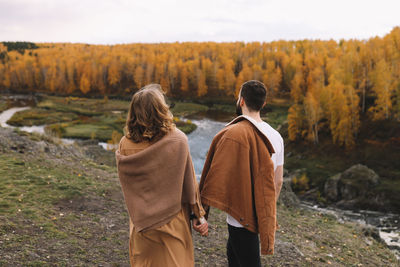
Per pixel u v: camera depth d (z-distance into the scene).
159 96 1.84
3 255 3.00
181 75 116.44
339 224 7.30
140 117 1.81
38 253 3.20
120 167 1.85
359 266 4.44
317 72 88.31
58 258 3.17
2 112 76.00
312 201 30.80
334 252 4.89
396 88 49.72
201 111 81.12
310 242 5.19
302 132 50.28
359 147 44.25
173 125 1.89
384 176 36.62
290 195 9.78
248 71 103.00
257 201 1.95
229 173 1.98
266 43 164.75
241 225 2.01
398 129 45.28
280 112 79.62
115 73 123.12
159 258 1.86
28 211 4.36
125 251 3.67
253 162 1.99
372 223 22.69
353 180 30.41
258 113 2.14
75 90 126.00
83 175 7.42
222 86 106.88
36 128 57.25
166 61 140.00
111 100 104.12
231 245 2.20
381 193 28.27
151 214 1.80
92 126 60.19
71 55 171.50
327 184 31.16
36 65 143.88
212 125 61.03
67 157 9.47
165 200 1.82
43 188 5.67
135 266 1.91
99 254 3.47
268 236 1.92
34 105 90.94
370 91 65.81
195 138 48.72
